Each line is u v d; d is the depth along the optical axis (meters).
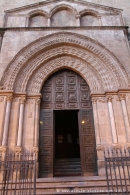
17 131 9.78
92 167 9.87
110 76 11.30
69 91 11.81
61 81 12.09
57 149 18.81
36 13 14.12
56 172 12.62
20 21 13.48
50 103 11.38
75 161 15.39
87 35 12.55
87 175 9.67
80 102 11.49
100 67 11.66
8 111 9.94
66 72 12.38
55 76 12.23
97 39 12.45
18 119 10.10
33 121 10.25
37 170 9.23
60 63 12.17
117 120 10.20
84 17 14.25
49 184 7.67
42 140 10.40
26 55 11.52
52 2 14.47
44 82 11.93
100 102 10.84
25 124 10.17
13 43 12.02
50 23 13.63
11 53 11.64
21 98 10.52
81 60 12.27
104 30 12.83
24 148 9.57
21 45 11.98
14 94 10.55
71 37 12.37
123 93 10.56
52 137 10.51
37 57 11.88
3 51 11.68
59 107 11.31
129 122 9.91
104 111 10.61
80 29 12.78
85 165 9.91
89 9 14.21
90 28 12.84
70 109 11.28
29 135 9.91
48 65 12.02
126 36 12.79
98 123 10.31
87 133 10.66
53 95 11.63
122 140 9.71
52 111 11.18
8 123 9.73
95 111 10.61
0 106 10.09
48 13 13.94
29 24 13.72
